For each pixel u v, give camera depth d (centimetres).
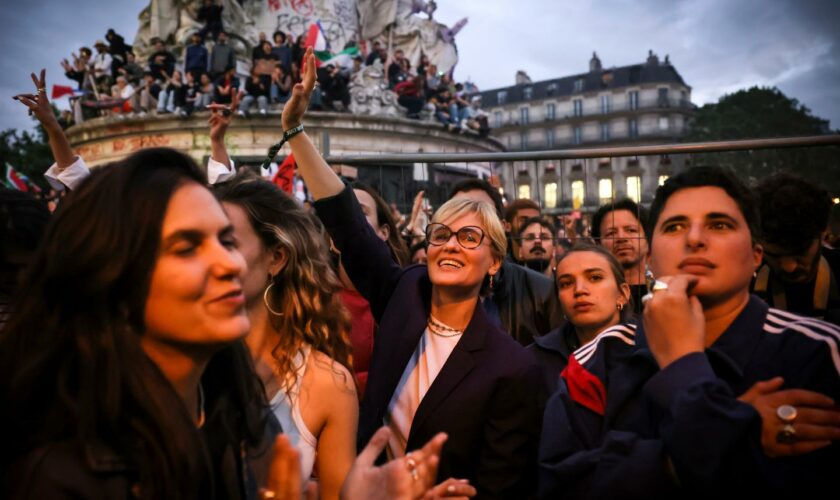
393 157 435
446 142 1694
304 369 182
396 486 106
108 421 94
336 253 301
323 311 193
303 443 172
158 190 99
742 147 379
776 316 144
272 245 188
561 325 315
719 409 120
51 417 94
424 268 258
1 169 3469
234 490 119
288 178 451
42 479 89
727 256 141
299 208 200
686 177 150
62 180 303
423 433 210
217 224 104
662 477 131
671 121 8431
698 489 121
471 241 224
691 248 142
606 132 8662
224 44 1488
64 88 1648
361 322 303
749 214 147
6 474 92
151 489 95
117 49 1700
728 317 146
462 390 210
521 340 338
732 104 5331
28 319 98
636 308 397
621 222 409
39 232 192
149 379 97
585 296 274
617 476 135
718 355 139
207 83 1404
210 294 100
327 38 1803
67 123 1820
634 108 8519
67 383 97
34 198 201
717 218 143
